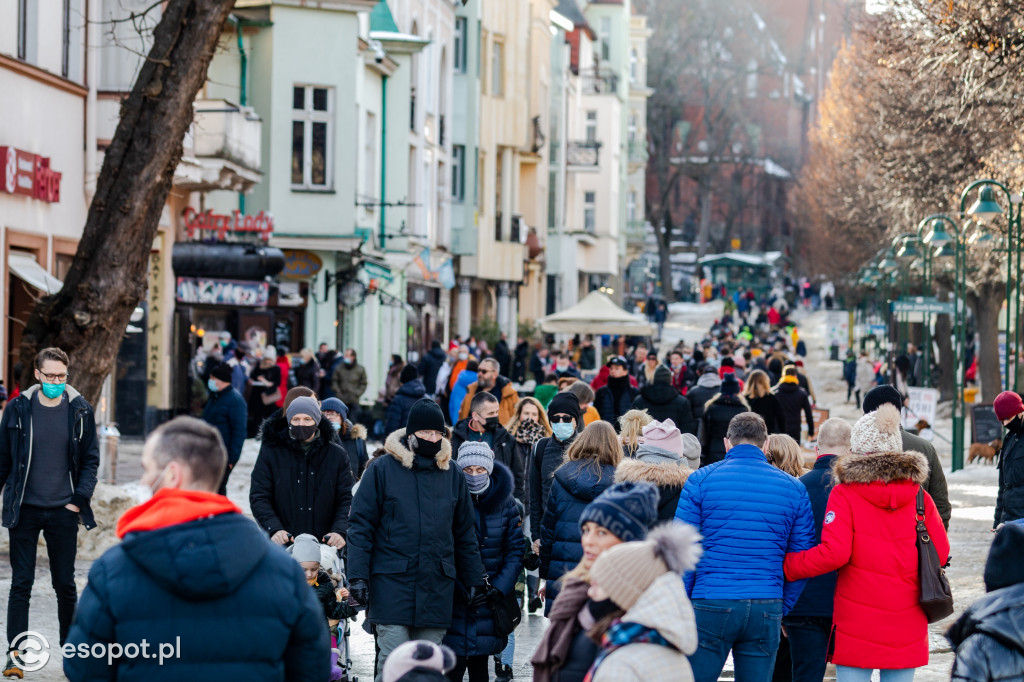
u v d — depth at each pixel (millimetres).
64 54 30781
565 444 14617
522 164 82312
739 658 10133
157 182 18812
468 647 11398
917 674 13547
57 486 12789
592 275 109875
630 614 6297
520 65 72000
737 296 121875
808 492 11383
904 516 10016
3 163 26750
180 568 5777
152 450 5980
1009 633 6418
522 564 11867
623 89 120438
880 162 47844
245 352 39531
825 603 10945
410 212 58156
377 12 55250
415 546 10891
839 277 102375
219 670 5883
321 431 12430
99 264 18656
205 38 18938
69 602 12930
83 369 18641
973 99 31578
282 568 6094
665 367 21094
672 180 141750
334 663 11375
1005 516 15711
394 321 57906
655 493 7066
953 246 45188
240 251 38469
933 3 30734
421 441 11062
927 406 37844
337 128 46719
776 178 167625
